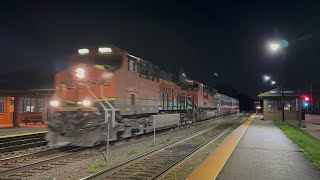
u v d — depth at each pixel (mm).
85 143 14562
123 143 16969
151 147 15859
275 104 42344
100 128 14445
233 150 14062
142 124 19047
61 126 14930
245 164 10820
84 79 15336
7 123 30484
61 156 12742
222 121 40438
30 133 19797
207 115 40156
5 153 14289
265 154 13023
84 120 14625
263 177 9000
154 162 11969
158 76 21906
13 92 26547
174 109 26062
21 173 10133
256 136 20328
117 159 12570
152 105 20359
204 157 12867
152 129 20422
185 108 29703
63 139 14805
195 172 9523
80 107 14898
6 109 30484
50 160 11984
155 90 21062
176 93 26891
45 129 24094
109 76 15266
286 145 15859
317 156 12062
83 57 16406
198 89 34469
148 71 19938
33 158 12984
